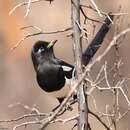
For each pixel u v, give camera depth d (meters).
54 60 12.42
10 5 27.14
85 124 9.50
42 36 25.58
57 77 12.23
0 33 26.58
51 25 26.78
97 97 17.45
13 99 24.34
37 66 12.51
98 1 22.92
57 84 12.27
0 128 10.17
